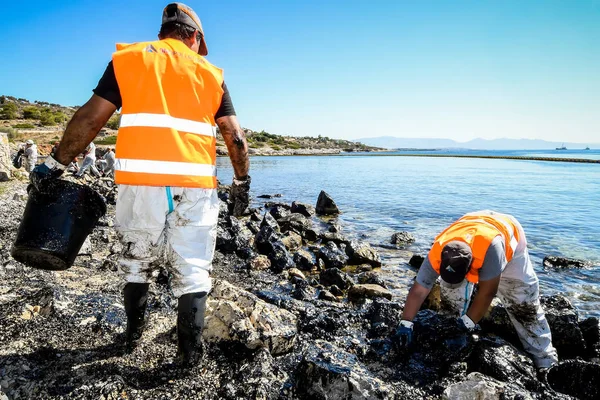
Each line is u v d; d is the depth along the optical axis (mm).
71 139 2520
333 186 27078
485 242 3229
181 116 2537
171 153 2502
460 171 45938
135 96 2475
